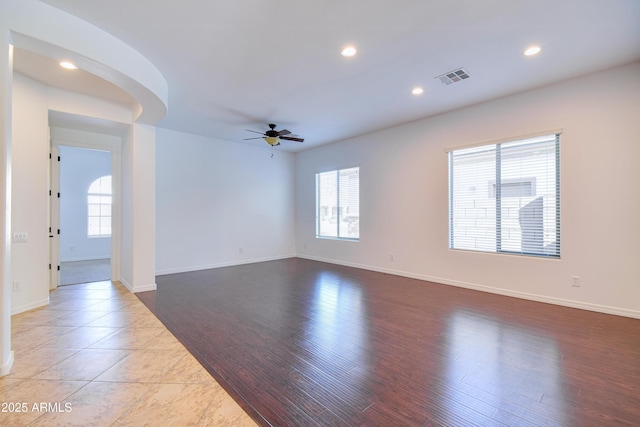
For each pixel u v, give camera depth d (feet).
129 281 15.56
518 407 6.31
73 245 25.08
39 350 8.87
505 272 14.28
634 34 9.04
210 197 21.26
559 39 9.32
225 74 11.56
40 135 12.36
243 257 23.06
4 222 7.27
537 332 10.05
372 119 17.24
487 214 14.98
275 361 8.25
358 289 15.61
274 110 15.58
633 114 11.01
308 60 10.52
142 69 10.14
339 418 5.98
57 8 7.82
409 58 10.41
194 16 8.16
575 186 12.25
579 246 12.21
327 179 23.93
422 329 10.39
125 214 16.14
